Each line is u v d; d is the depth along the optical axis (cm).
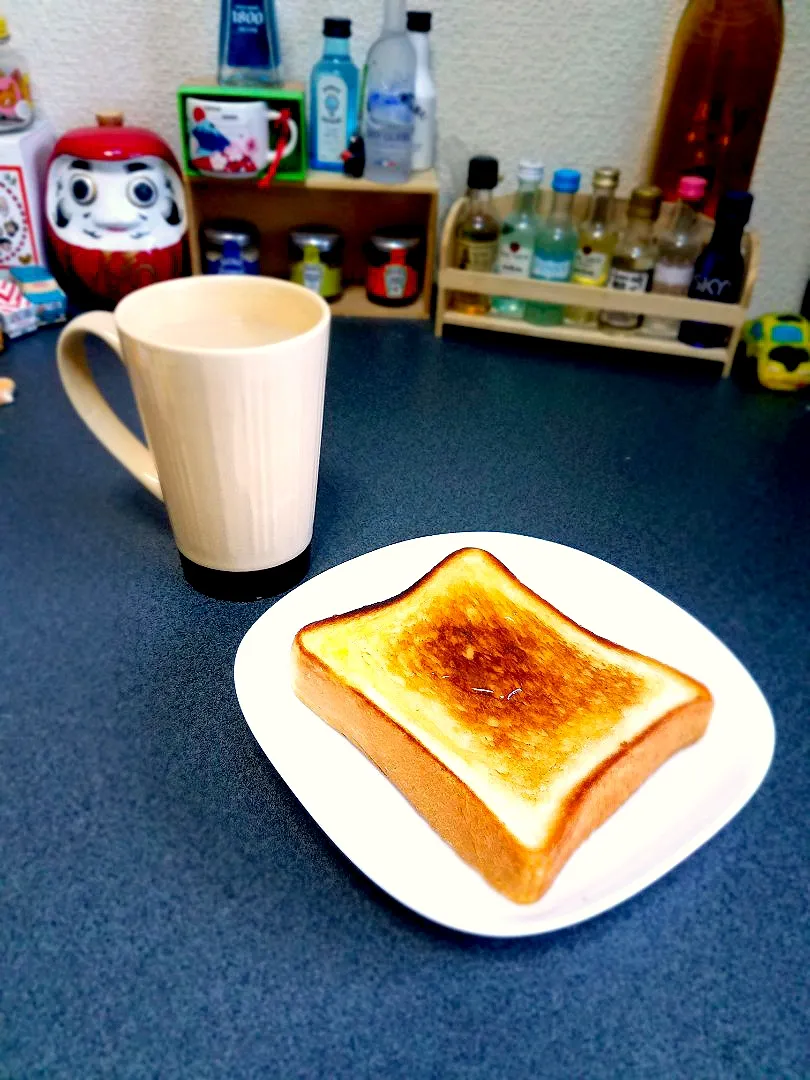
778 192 69
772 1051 24
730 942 26
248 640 33
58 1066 23
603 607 37
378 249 70
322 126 67
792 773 32
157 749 32
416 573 38
